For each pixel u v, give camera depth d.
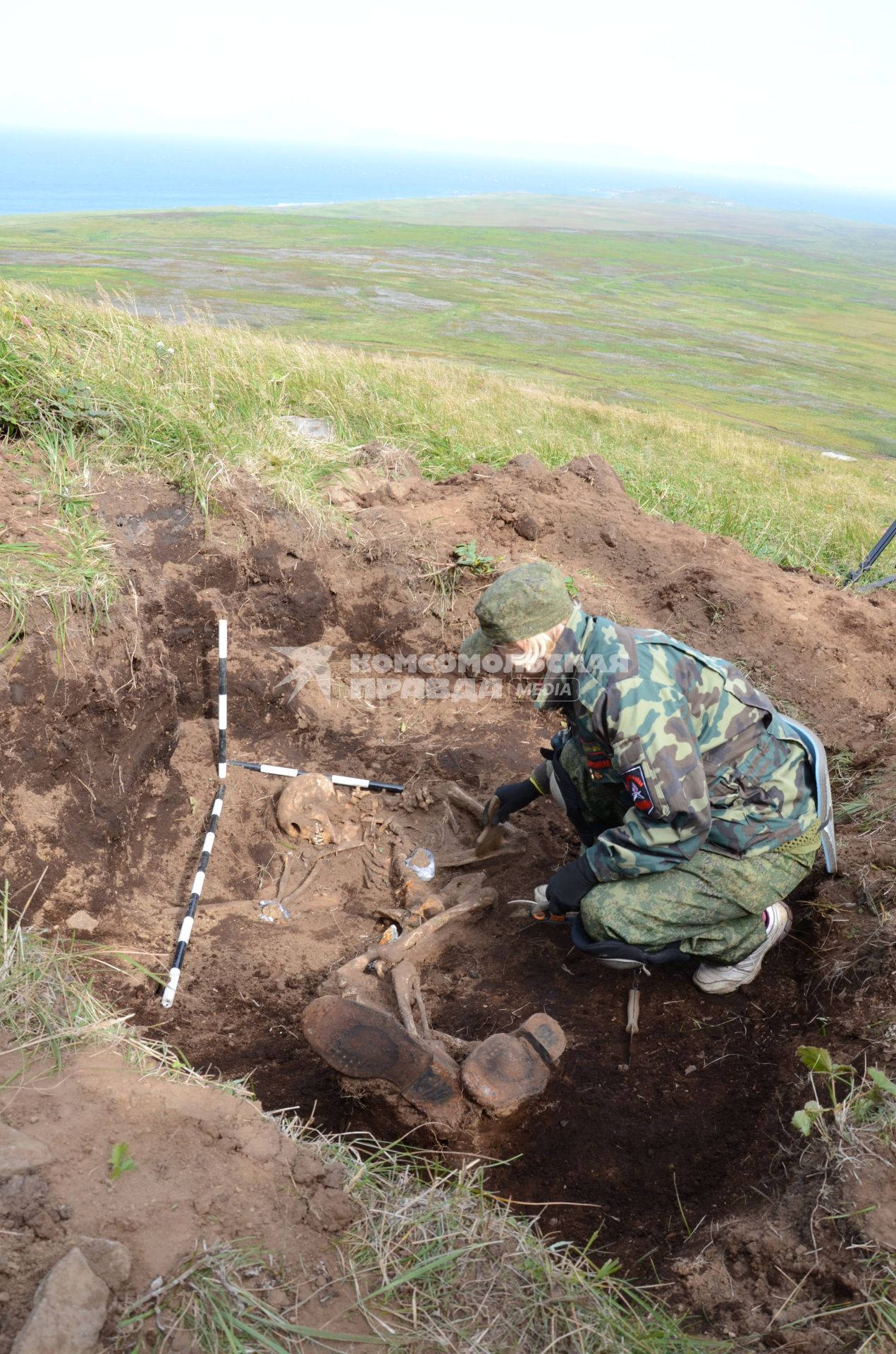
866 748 3.98
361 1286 1.86
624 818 2.82
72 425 4.30
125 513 4.11
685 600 4.98
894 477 16.72
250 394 5.66
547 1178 2.46
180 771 3.81
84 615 3.47
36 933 2.72
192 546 4.17
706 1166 2.48
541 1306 1.91
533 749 4.21
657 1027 2.94
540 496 5.48
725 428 19.41
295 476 4.70
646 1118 2.64
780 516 8.26
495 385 14.05
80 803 3.26
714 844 2.75
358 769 4.06
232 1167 2.02
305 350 8.25
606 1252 2.26
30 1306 1.62
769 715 2.76
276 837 3.68
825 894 3.13
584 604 4.81
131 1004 2.89
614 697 2.53
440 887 3.48
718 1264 2.10
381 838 3.69
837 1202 2.09
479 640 2.77
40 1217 1.76
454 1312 1.86
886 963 2.74
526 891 3.49
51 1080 2.13
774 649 4.74
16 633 3.22
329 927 3.36
